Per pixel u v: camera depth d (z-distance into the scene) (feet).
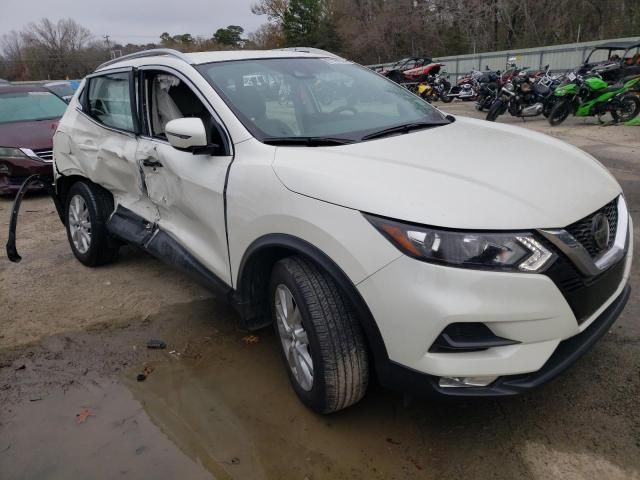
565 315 7.14
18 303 14.06
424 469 7.81
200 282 10.93
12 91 29.94
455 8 133.08
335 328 7.88
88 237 15.55
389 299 7.10
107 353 11.49
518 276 6.79
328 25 148.05
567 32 119.55
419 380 7.23
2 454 8.68
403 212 7.04
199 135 9.32
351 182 7.64
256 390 9.89
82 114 14.96
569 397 9.00
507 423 8.56
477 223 6.85
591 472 7.51
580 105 38.11
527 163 8.46
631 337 10.50
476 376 7.06
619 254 8.13
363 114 11.00
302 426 8.84
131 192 13.24
